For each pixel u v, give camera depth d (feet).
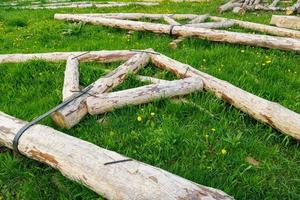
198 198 10.23
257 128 16.39
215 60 24.12
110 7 49.75
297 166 14.05
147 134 15.56
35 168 13.96
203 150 14.53
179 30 29.30
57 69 23.16
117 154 12.33
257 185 12.81
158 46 27.81
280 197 12.57
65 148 12.90
